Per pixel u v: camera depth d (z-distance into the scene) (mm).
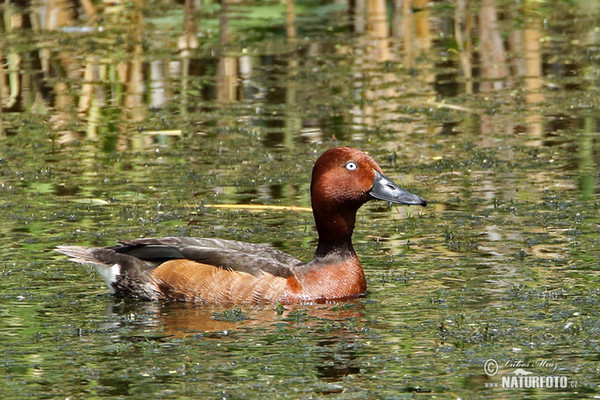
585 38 24000
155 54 22922
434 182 15672
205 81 21812
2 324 10703
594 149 17031
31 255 12859
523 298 11141
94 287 12031
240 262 11680
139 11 26078
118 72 22203
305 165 16625
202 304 11578
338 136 18188
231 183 15828
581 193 14875
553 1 26875
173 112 19875
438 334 10242
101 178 16203
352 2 26141
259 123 19062
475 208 14383
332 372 9375
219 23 25156
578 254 12461
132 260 11852
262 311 11242
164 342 10203
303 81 21625
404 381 9148
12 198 15211
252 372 9398
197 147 17797
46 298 11555
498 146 17438
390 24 25141
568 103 19797
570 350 9750
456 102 20078
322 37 24234
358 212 14602
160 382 9195
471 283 11672
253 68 22594
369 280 11969
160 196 15250
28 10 25625
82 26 25047
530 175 15828
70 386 9109
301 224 13977
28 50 23188
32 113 19953
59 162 17078
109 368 9516
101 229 13773
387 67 22375
